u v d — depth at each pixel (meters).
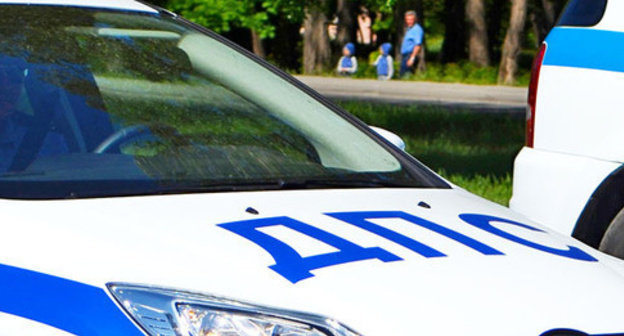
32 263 3.39
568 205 6.58
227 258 3.44
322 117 4.98
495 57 58.59
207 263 3.41
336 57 50.56
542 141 6.71
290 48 53.56
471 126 23.78
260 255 3.48
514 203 6.83
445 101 34.69
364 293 3.38
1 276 3.39
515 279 3.68
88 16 4.88
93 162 4.09
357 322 3.29
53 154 4.09
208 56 5.04
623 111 6.42
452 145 19.67
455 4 54.41
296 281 3.38
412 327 3.31
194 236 3.54
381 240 3.74
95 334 3.22
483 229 4.12
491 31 59.12
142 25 5.00
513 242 4.03
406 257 3.65
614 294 3.80
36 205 3.69
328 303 3.32
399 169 4.77
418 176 4.77
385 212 4.07
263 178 4.28
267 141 4.61
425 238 3.85
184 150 4.33
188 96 4.68
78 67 4.52
